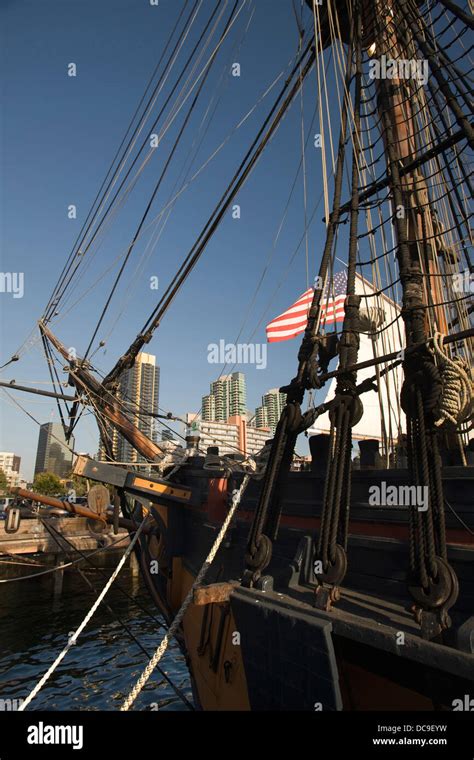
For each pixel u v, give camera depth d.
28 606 26.58
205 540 8.77
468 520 3.94
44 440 172.25
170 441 13.28
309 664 3.56
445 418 3.75
